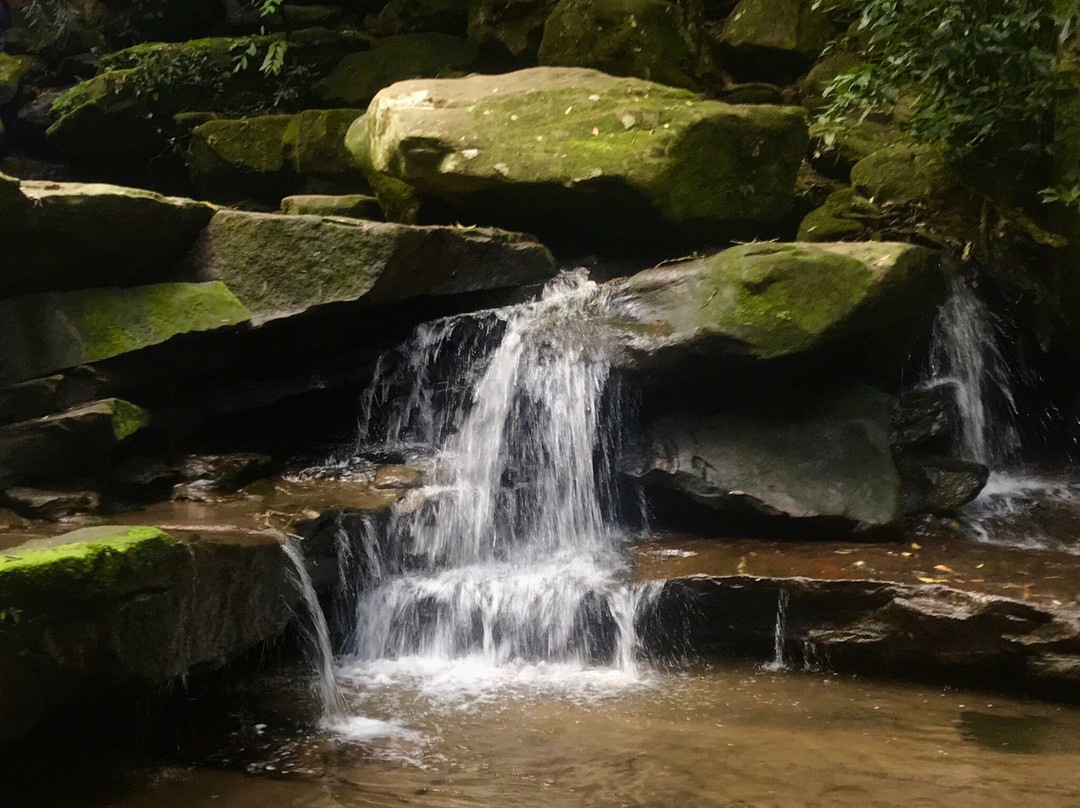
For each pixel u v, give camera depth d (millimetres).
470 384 6395
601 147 6578
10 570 3471
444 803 3619
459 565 5578
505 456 6062
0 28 12508
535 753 4008
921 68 6762
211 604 4199
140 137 10539
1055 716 4266
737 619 4938
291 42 10211
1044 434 7004
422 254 6105
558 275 6867
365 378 6629
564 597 5062
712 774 3805
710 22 9062
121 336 5551
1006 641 4469
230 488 5672
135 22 11852
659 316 5859
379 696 4621
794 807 3555
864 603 4746
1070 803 3551
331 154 8828
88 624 3715
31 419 5340
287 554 4637
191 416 5984
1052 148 6664
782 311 5566
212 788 3736
